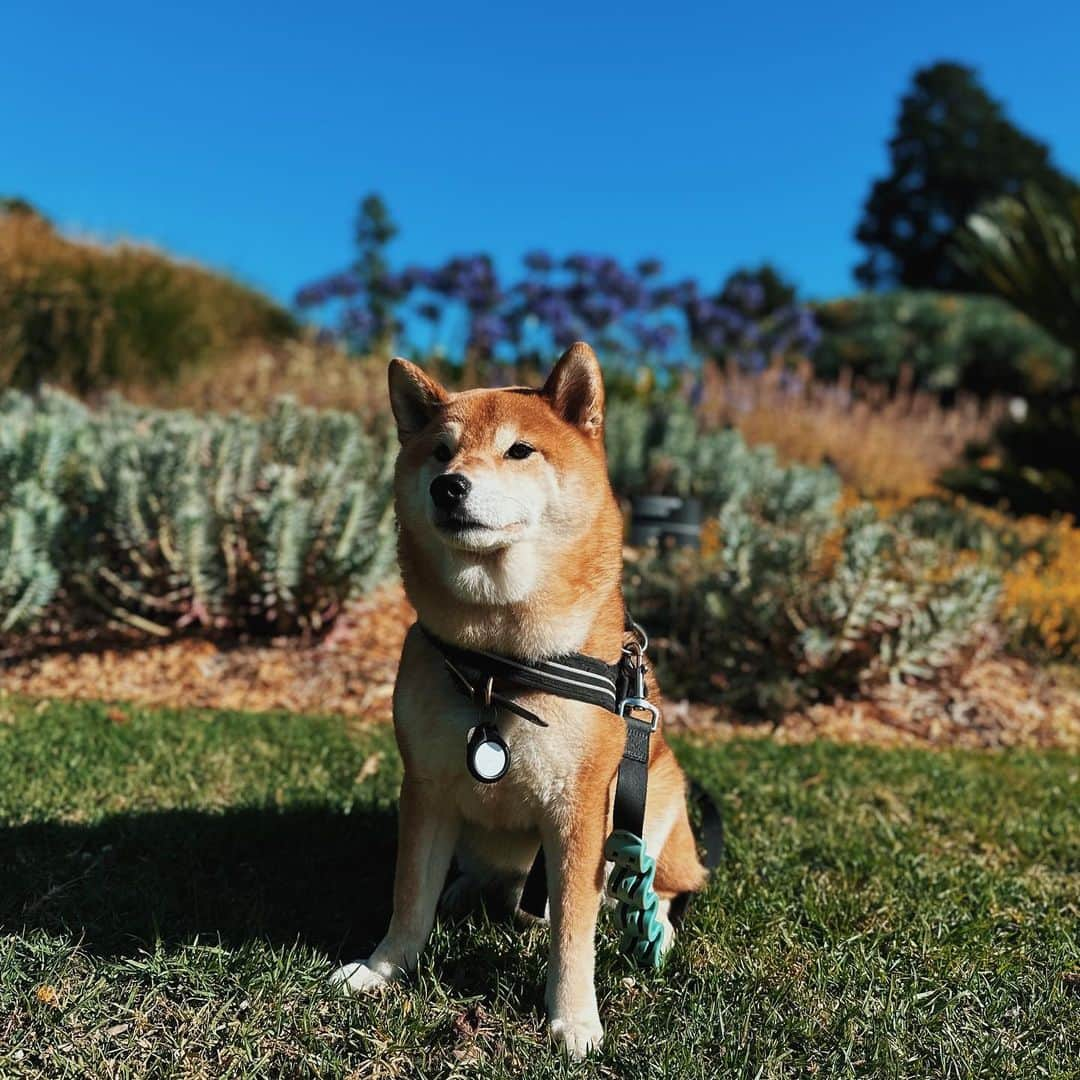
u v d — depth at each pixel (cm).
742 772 156
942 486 410
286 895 103
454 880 107
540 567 83
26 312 407
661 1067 76
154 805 127
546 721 83
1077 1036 84
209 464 229
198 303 471
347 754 155
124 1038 77
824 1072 78
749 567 209
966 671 217
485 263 445
